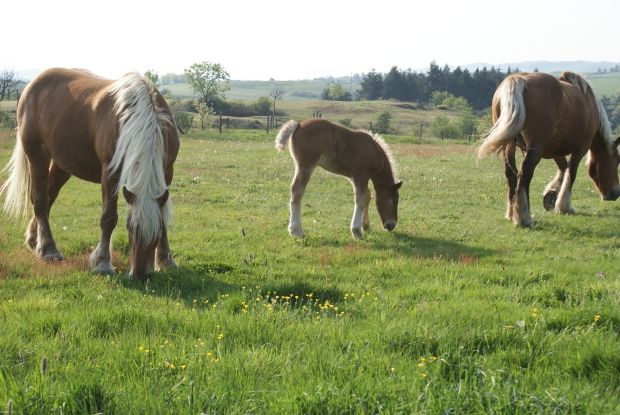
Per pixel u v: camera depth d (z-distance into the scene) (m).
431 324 5.05
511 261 8.68
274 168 20.22
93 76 8.62
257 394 3.62
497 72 138.50
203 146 28.16
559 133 11.70
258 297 6.12
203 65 78.56
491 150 11.09
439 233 10.91
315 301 6.46
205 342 4.66
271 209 13.28
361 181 10.30
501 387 3.64
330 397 3.50
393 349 4.59
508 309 5.81
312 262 8.62
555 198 13.34
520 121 10.70
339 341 4.77
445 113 104.62
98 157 7.62
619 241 10.25
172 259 8.01
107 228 7.50
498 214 12.93
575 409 3.37
